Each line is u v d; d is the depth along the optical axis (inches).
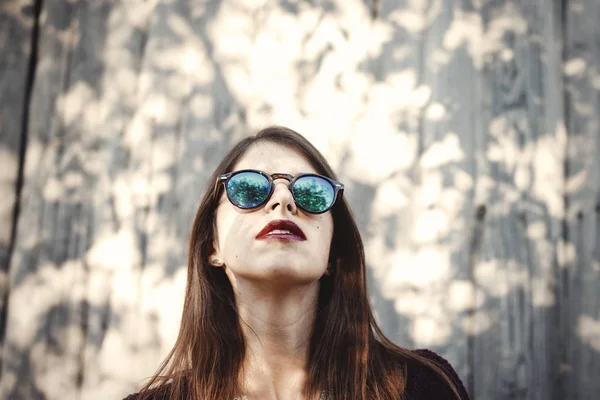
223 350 61.7
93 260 95.7
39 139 99.6
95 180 98.4
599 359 92.7
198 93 100.3
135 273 95.2
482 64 100.7
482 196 97.2
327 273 67.0
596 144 98.7
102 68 101.4
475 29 101.5
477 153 98.4
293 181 59.5
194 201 97.4
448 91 99.9
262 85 100.3
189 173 98.2
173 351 65.5
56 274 95.5
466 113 99.3
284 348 60.6
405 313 93.9
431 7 101.8
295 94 99.8
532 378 92.1
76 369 92.5
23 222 97.2
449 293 94.0
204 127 99.4
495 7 102.0
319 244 58.7
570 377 92.7
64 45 101.9
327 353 62.4
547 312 94.3
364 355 62.5
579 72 100.7
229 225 59.6
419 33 101.3
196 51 101.3
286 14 101.5
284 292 58.3
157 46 101.4
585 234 96.6
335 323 64.2
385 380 61.5
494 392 91.7
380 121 99.0
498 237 96.0
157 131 99.3
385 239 95.9
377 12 101.7
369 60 100.7
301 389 60.4
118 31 101.9
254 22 101.6
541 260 95.7
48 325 93.7
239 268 57.0
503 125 99.3
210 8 101.9
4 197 97.4
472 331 93.3
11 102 99.9
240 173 59.4
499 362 92.5
